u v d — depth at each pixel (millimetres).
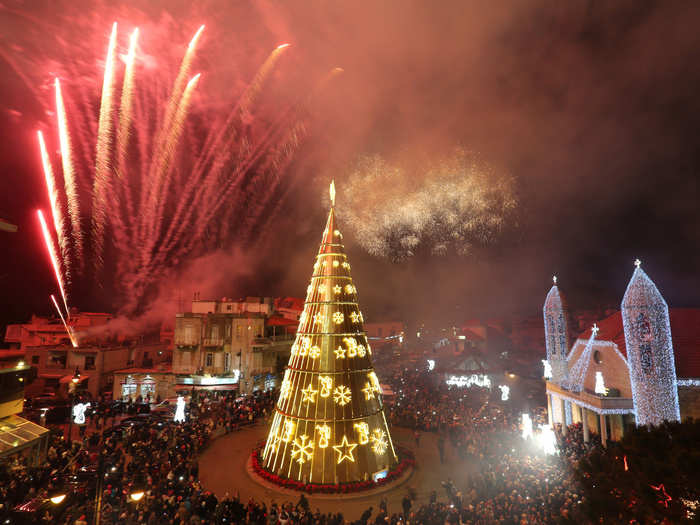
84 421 33750
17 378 29484
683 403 28172
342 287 30766
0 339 62750
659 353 25750
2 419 27953
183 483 23953
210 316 52719
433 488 26250
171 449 30500
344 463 26500
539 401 51156
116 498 20453
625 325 27188
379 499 24844
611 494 10609
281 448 27844
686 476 9188
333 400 27625
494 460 27453
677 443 9953
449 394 47625
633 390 26391
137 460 26688
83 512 19016
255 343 51875
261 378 52188
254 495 25172
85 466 23328
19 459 25281
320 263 31562
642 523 9812
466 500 23453
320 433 26938
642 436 10562
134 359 60812
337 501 24438
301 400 28109
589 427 34844
